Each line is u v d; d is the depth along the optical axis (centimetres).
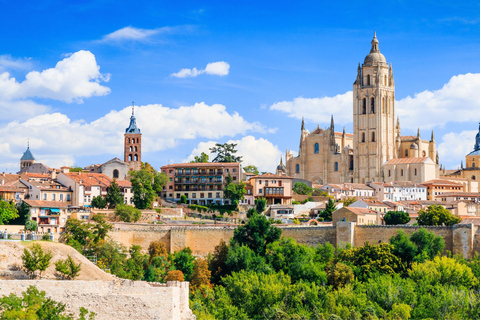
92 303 8688
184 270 17388
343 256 18425
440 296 14675
